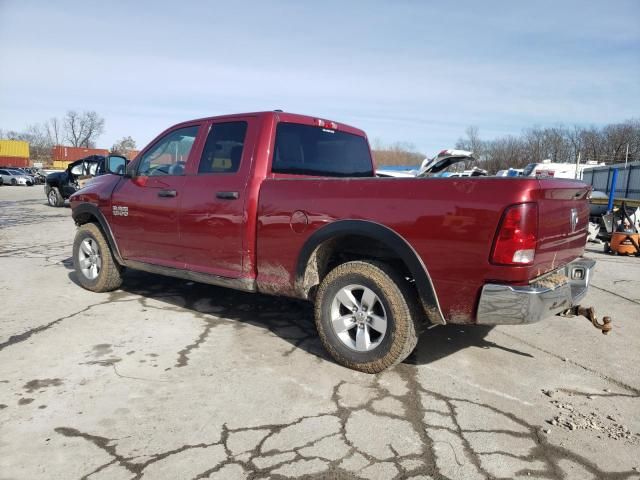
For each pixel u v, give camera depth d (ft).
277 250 12.94
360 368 11.81
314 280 12.83
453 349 13.78
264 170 13.52
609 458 8.71
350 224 11.44
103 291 18.67
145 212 16.12
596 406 10.66
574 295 11.36
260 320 15.80
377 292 11.35
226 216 13.80
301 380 11.44
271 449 8.70
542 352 13.79
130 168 17.07
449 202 10.30
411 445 8.92
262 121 13.87
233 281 13.91
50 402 10.15
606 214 38.47
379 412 10.06
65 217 48.37
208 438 9.00
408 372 12.09
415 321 11.28
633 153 204.95
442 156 19.66
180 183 15.15
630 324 16.63
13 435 8.93
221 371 11.84
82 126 342.64
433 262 10.52
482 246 9.93
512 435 9.36
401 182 10.99
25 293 18.48
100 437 8.94
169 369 11.89
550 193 10.23
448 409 10.28
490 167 214.69
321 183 12.16
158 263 16.06
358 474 8.07
